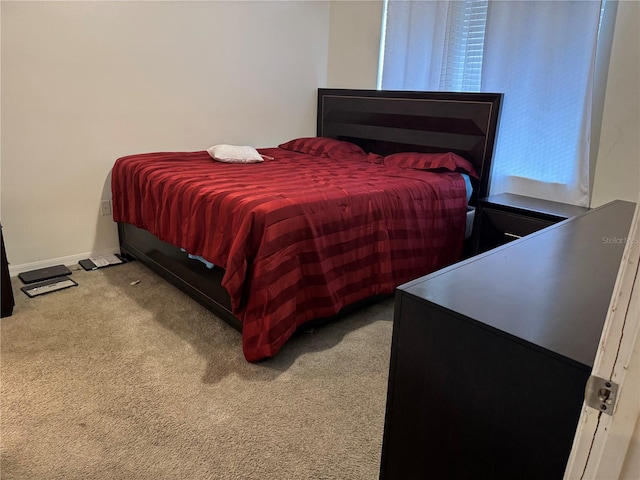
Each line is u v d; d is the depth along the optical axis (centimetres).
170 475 143
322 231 215
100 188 315
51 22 273
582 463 69
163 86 327
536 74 286
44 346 211
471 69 323
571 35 267
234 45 356
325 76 425
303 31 397
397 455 120
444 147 336
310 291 216
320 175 278
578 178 278
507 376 93
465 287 113
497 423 97
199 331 229
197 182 240
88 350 209
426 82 350
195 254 227
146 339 220
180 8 322
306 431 164
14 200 282
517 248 148
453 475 108
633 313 58
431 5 334
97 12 288
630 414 61
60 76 283
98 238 322
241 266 192
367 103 378
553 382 86
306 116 421
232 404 176
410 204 257
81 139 299
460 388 102
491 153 309
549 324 96
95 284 281
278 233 197
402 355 112
